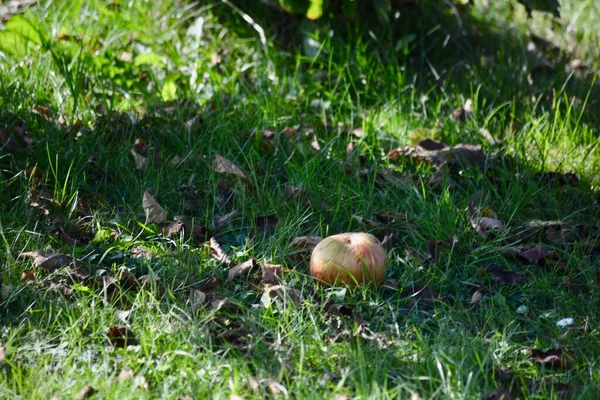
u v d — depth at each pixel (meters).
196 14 8.33
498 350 4.26
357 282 4.73
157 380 3.89
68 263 4.83
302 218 5.42
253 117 6.68
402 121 6.94
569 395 3.96
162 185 5.83
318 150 6.32
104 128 6.31
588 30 8.76
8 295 4.53
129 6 8.29
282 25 8.16
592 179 6.21
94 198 5.65
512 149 6.59
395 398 3.84
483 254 5.23
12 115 6.30
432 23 8.30
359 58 7.59
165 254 5.02
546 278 4.98
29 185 5.58
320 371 4.09
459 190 6.08
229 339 4.29
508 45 8.28
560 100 7.07
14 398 3.75
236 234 5.45
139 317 4.39
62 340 4.18
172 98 7.02
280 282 4.79
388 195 5.89
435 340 4.29
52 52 6.84
